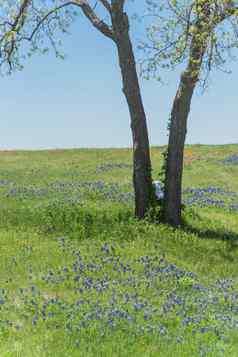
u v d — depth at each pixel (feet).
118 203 80.94
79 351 29.76
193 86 66.49
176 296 41.19
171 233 62.75
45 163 140.67
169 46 63.93
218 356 29.99
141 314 35.91
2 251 52.75
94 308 36.22
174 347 31.04
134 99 67.72
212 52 60.85
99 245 55.72
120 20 65.57
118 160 142.82
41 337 31.58
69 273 45.55
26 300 38.34
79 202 80.07
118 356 29.45
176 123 67.56
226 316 37.47
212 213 83.41
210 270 52.95
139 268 48.60
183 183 112.88
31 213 68.80
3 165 138.21
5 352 29.27
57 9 73.15
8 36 72.90
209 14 61.00
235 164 131.95
